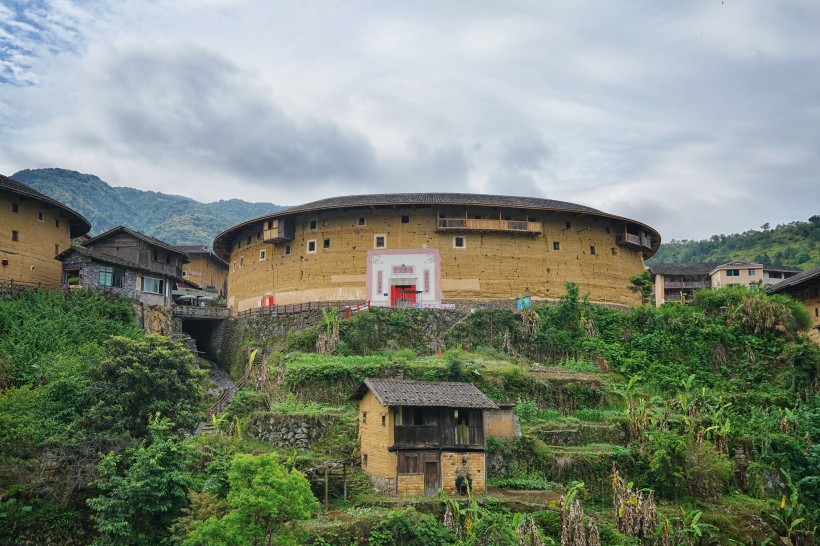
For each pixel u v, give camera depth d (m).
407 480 33.06
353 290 62.69
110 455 28.67
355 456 36.03
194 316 61.59
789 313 56.06
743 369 53.00
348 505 31.69
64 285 51.44
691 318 56.41
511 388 44.66
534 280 63.75
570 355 53.25
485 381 44.38
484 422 37.47
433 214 63.59
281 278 66.44
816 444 41.84
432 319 55.34
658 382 50.25
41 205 55.88
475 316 55.47
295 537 26.31
